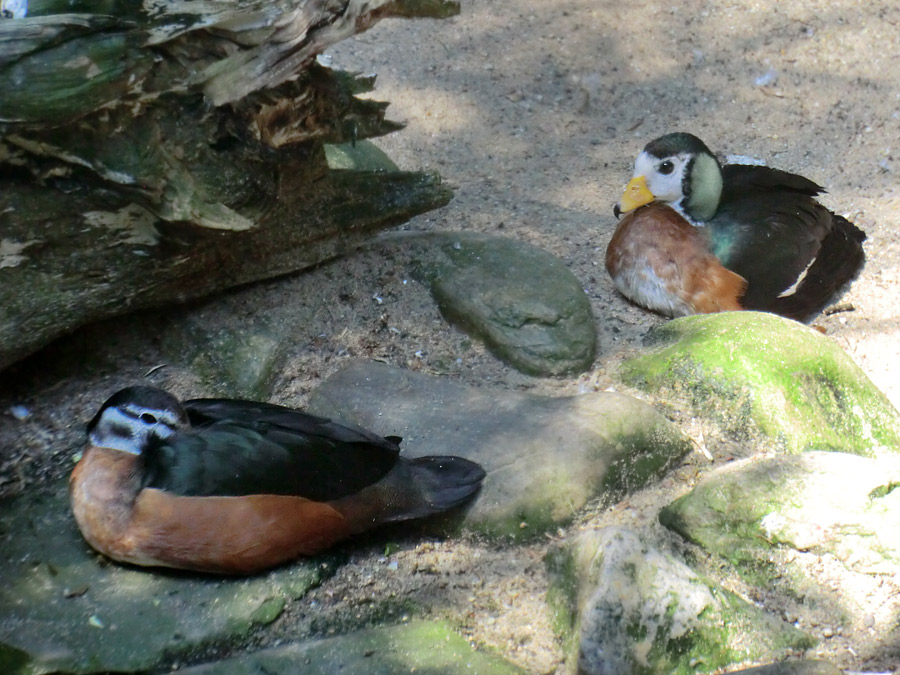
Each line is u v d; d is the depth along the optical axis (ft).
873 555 5.37
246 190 5.57
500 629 5.26
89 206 5.49
